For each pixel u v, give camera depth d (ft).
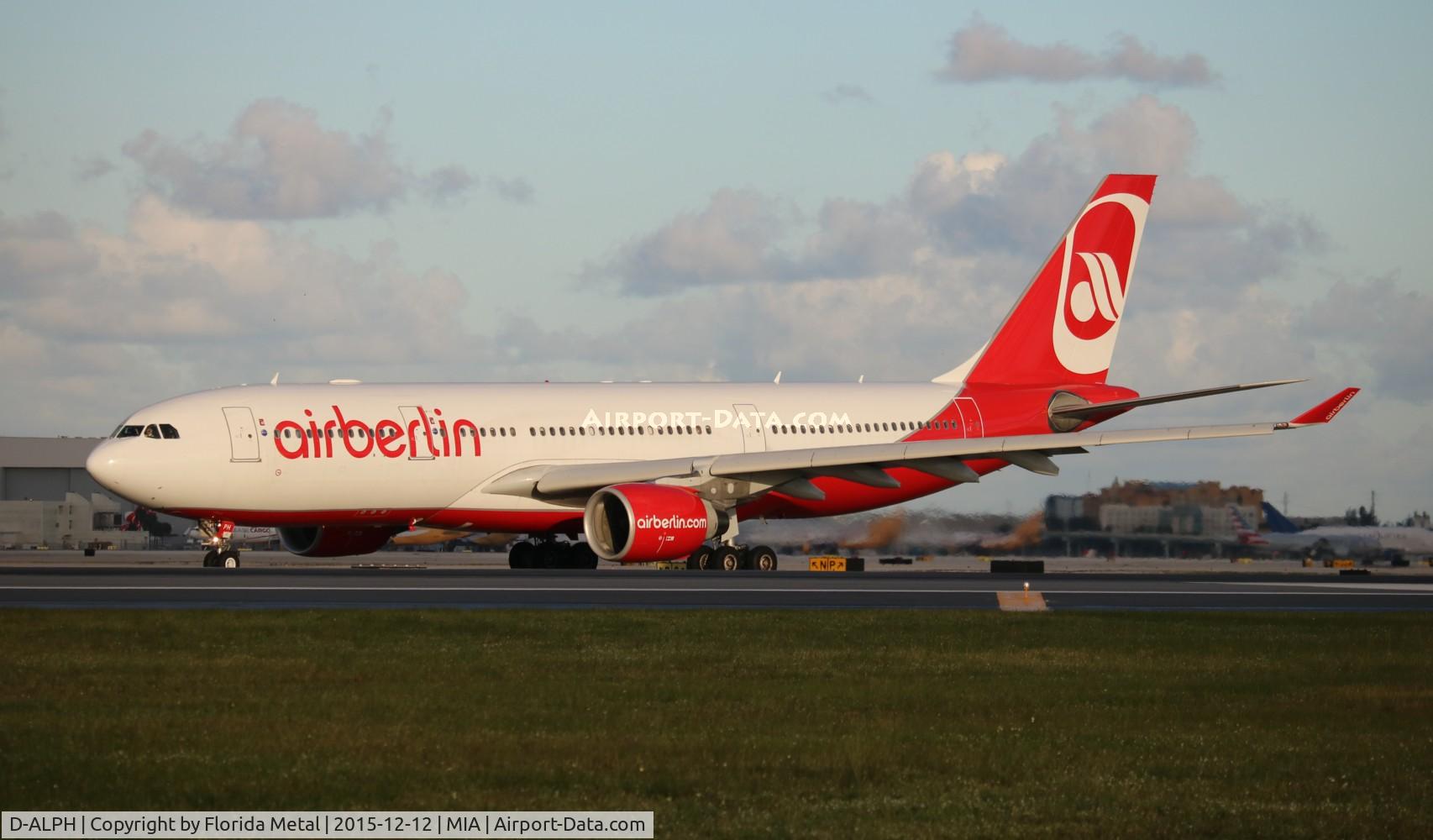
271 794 91.50
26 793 91.09
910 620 187.73
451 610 192.24
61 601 206.18
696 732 111.14
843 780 96.12
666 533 296.30
